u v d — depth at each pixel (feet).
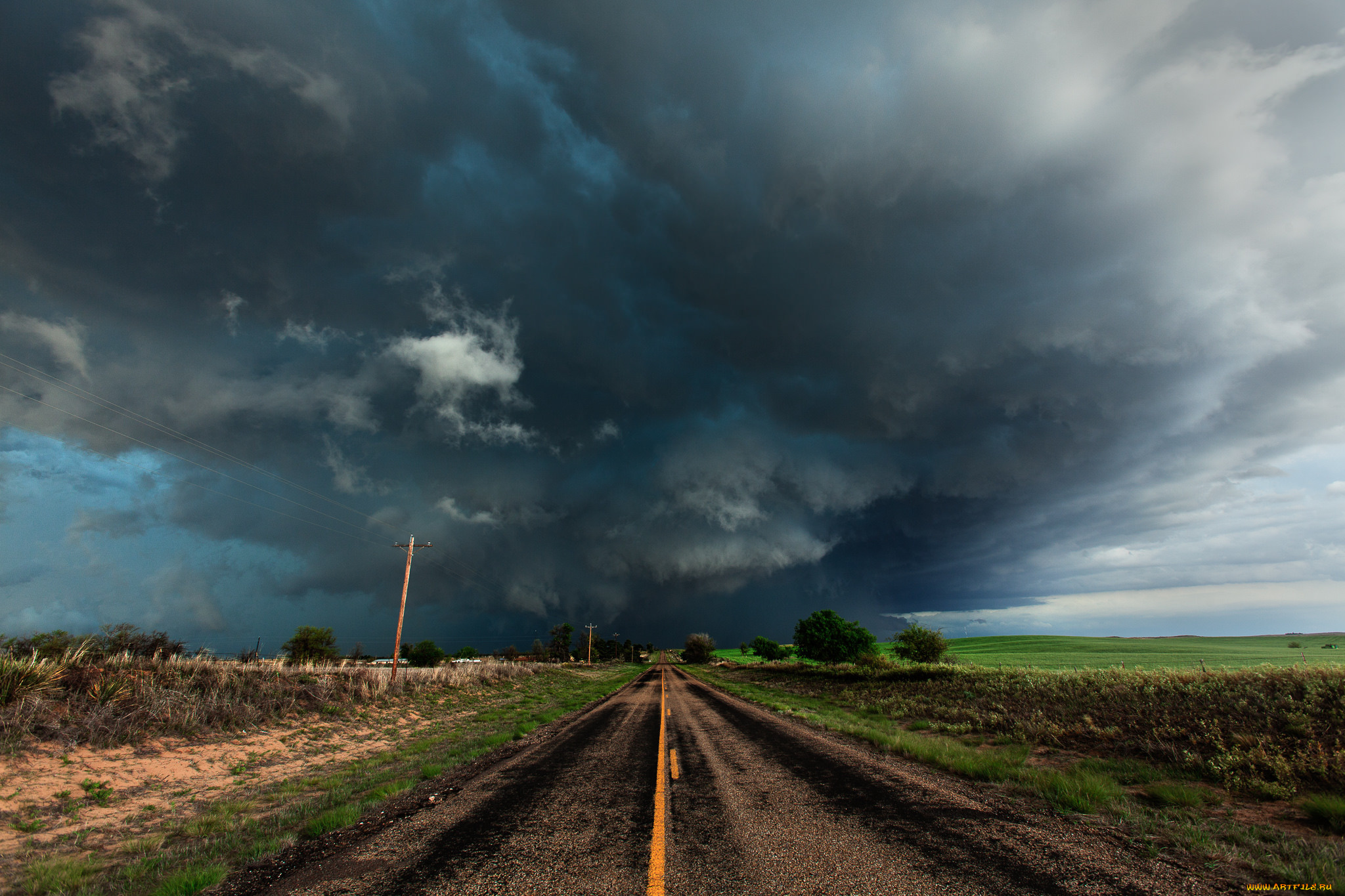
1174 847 18.78
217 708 45.83
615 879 16.30
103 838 24.38
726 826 21.56
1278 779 26.81
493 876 16.78
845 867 16.92
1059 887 15.28
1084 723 44.45
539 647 327.26
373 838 21.22
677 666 324.39
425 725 61.62
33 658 38.01
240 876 17.89
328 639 119.75
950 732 49.24
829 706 77.82
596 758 37.37
